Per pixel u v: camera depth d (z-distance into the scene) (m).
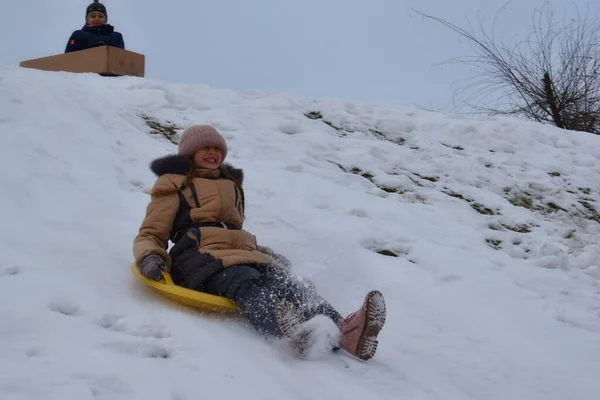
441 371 3.66
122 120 6.62
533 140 8.52
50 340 2.79
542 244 5.77
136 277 3.68
